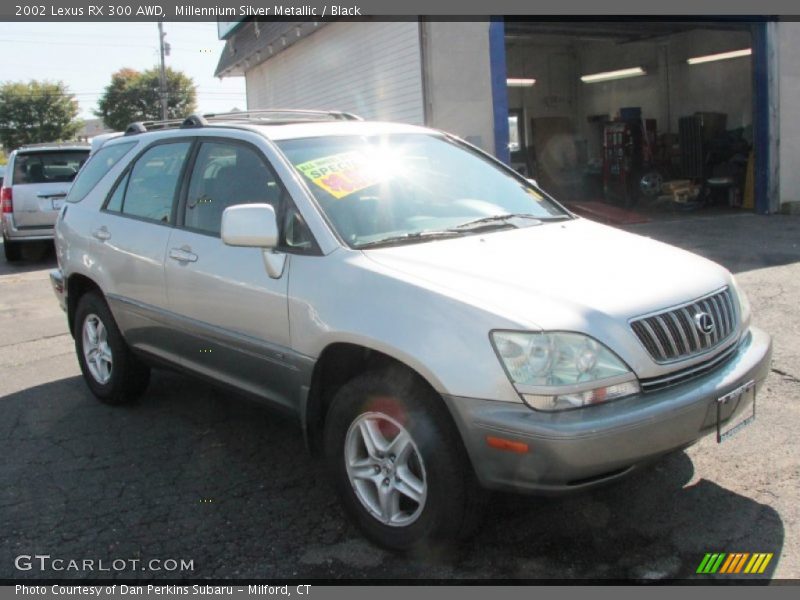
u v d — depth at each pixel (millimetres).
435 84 12156
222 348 4117
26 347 7234
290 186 3840
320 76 16078
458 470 3064
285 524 3656
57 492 4039
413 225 3902
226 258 4027
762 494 3691
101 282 5059
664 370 3061
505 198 4500
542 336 2885
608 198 17422
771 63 14656
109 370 5324
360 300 3312
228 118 5105
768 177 14961
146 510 3820
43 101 63938
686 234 12328
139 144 5148
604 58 20422
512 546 3375
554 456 2793
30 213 12578
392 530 3289
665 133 19047
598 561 3242
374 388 3250
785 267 9016
